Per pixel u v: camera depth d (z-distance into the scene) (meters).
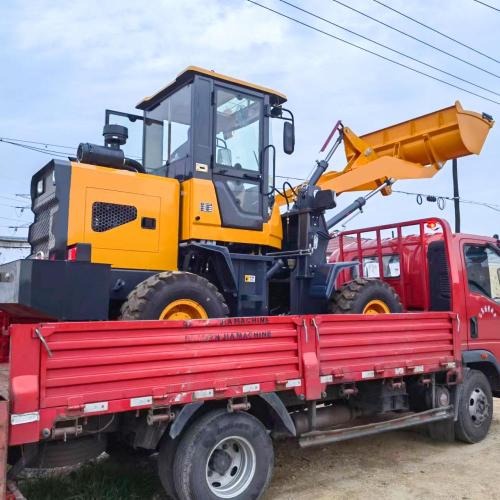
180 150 5.92
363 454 6.01
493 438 6.75
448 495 4.80
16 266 4.12
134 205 5.33
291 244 6.62
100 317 4.32
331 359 4.75
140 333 3.71
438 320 5.89
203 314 4.99
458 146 7.32
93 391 3.50
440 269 6.68
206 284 5.02
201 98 5.76
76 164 5.06
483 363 6.68
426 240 6.90
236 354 4.15
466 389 6.34
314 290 6.34
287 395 4.70
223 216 5.74
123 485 4.51
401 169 7.55
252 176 6.10
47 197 5.24
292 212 6.60
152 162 6.47
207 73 5.79
